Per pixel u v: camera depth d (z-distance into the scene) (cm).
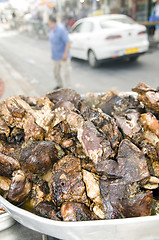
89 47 706
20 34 1903
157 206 140
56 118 176
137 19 1239
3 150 175
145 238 124
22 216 123
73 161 156
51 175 161
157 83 554
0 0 2041
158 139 162
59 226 115
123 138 170
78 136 162
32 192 154
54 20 508
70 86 581
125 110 198
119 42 659
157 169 156
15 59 966
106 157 150
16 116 184
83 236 120
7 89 597
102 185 142
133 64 732
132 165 141
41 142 165
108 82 591
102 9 1247
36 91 577
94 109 192
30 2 2156
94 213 138
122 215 132
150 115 168
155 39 988
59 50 534
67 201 143
